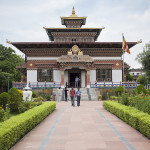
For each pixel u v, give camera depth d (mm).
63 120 11422
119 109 11711
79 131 8648
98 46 32781
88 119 11711
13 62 46688
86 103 22641
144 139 7336
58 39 36594
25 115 9164
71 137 7668
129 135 7934
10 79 41719
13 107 12602
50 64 32781
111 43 31828
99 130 8828
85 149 6203
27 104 13102
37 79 32812
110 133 8266
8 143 6039
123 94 14977
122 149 6172
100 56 33375
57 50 33031
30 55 33156
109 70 33344
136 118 8711
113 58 33406
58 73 32906
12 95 12891
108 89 28781
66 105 20344
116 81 33156
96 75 33125
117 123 10445
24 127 7836
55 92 28781
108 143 6840
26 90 16812
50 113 14234
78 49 32094
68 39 36594
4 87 43656
